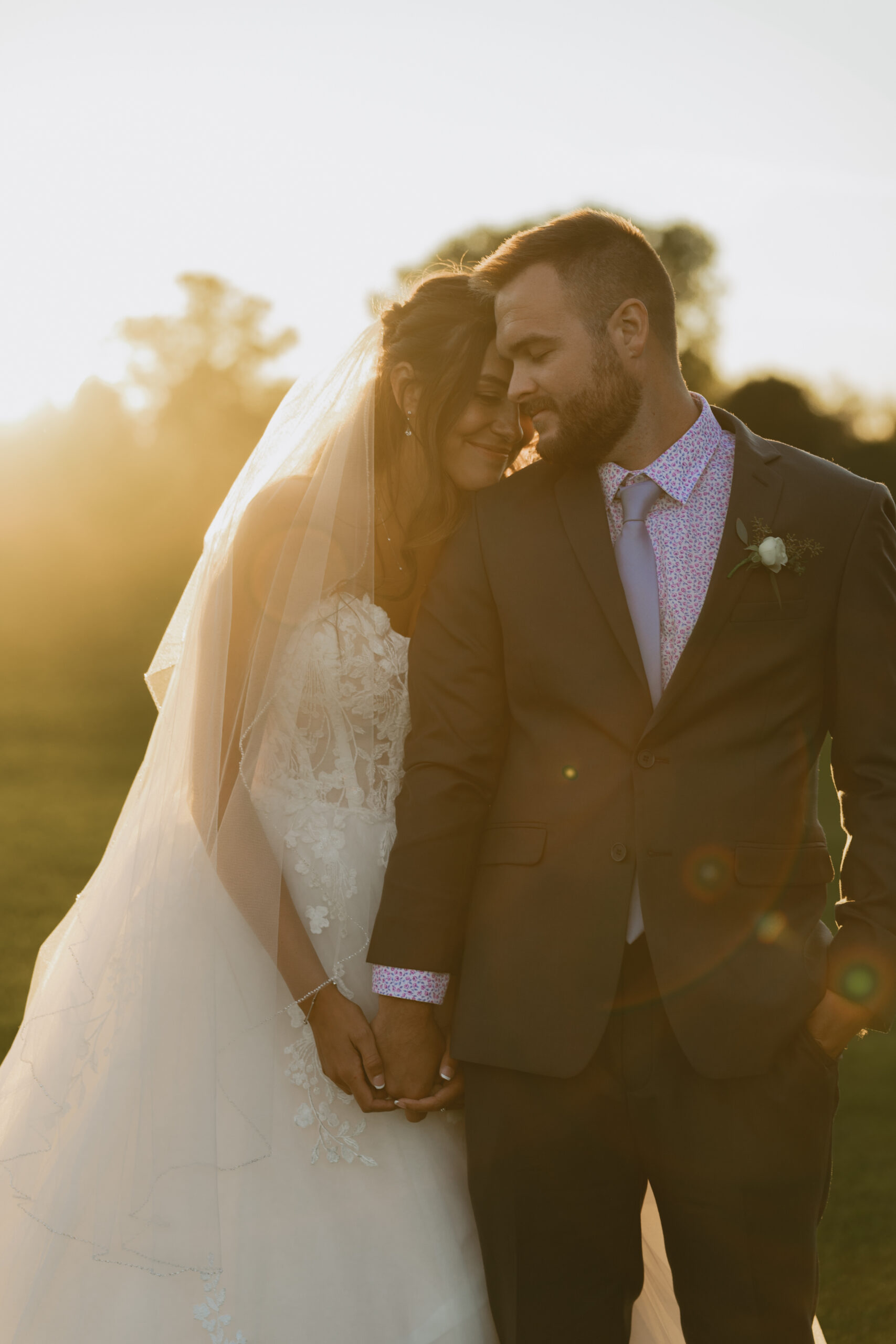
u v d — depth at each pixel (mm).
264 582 2119
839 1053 1883
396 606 2318
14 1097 2166
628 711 1880
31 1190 2047
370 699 2170
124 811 2273
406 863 1964
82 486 24062
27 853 8430
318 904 2102
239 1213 1995
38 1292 1976
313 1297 1985
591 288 1918
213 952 2049
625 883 1854
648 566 1926
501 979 1900
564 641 1915
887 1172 3795
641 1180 1947
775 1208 1831
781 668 1871
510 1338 1934
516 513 2029
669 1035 1851
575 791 1897
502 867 1943
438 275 2311
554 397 1938
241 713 2086
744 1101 1818
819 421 36188
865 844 1891
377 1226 2029
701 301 37406
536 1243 1919
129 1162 1985
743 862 1844
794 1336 1865
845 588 1890
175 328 36906
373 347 2279
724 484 1958
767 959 1834
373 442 2236
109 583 23547
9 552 23656
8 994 5098
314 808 2133
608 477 1991
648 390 1944
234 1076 2018
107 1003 2086
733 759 1864
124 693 19328
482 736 1998
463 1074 2023
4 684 19281
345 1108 2068
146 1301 1952
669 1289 2270
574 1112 1871
